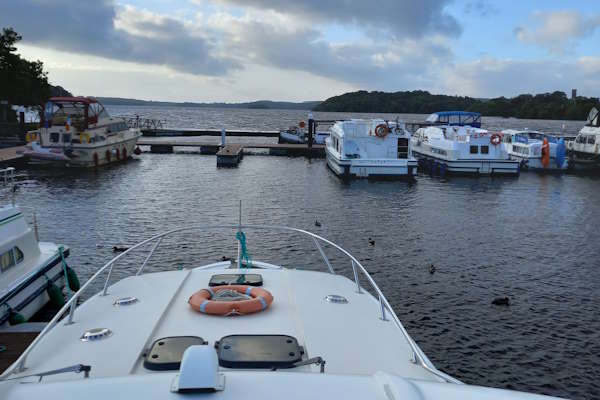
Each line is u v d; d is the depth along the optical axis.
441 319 15.84
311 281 8.05
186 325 6.09
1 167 43.78
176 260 20.62
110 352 5.39
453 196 37.16
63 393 2.99
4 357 11.46
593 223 29.48
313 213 30.09
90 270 19.28
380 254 22.20
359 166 43.81
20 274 14.78
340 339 5.89
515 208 33.34
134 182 40.00
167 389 2.98
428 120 67.69
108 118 52.34
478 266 21.05
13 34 62.66
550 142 56.28
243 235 10.13
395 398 2.92
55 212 28.81
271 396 2.96
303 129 78.00
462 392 3.11
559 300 17.64
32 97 65.00
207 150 62.72
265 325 6.14
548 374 12.94
